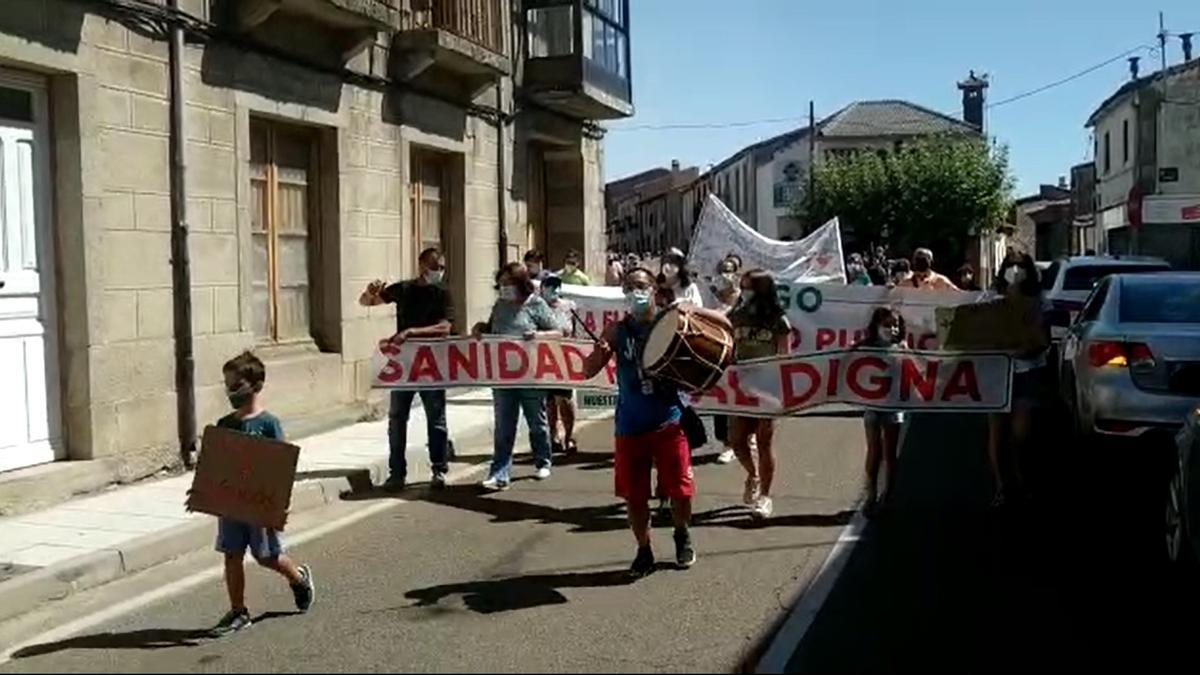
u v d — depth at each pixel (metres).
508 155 17.67
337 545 8.27
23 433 9.13
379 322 13.95
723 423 11.44
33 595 6.83
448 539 8.41
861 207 49.53
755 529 8.54
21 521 8.44
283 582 7.31
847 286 12.79
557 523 8.91
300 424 12.26
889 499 9.03
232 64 11.19
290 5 11.66
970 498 9.45
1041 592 6.83
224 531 6.31
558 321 10.80
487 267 16.98
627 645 5.92
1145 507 9.05
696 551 7.93
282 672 5.57
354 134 13.34
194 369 10.63
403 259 14.43
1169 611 6.45
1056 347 13.11
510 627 6.26
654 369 7.18
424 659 5.72
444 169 16.19
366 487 10.37
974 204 48.56
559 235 20.67
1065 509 9.01
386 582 7.25
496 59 15.70
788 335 9.10
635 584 7.12
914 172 49.09
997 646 5.88
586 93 18.17
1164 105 40.56
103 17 9.55
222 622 6.26
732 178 71.06
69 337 9.45
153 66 10.16
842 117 63.09
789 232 62.84
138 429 10.02
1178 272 11.02
